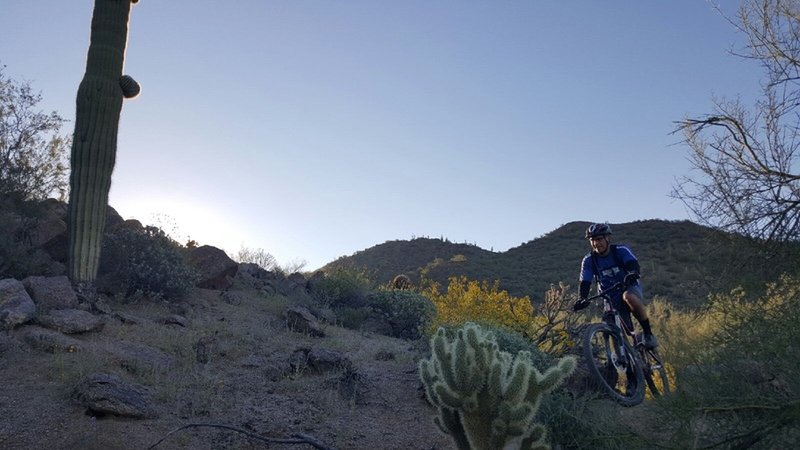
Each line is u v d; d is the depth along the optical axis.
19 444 5.80
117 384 6.78
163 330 9.55
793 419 4.38
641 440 4.93
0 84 12.30
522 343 8.48
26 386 6.89
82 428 6.14
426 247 57.00
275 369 8.29
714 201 6.05
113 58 11.64
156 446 5.97
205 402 7.05
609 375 7.65
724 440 4.55
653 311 11.45
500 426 3.92
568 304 10.53
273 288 14.76
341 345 10.48
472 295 12.09
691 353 5.16
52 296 9.44
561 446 5.62
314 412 7.14
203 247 14.05
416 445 6.62
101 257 11.91
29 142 12.51
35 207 12.16
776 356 4.75
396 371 8.96
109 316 9.73
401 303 14.47
